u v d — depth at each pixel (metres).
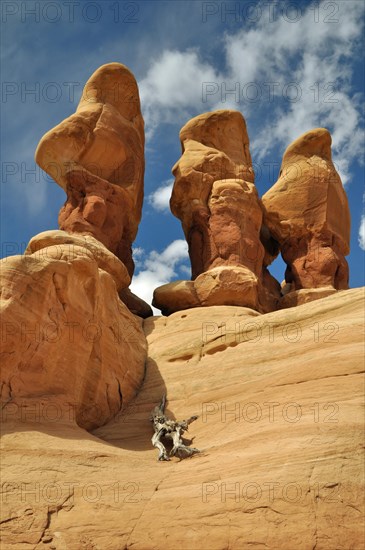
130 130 29.09
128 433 19.27
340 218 30.59
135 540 14.44
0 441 16.06
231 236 27.75
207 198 29.19
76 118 27.77
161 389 20.95
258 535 14.06
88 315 19.80
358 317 19.86
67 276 19.11
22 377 17.66
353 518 14.27
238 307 24.75
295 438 16.05
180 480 15.69
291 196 30.33
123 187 28.22
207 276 26.28
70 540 14.47
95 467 16.12
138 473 16.20
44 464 15.78
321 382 17.89
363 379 17.45
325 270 28.92
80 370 19.06
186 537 14.30
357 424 16.06
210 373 20.56
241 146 31.80
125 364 21.28
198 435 18.30
